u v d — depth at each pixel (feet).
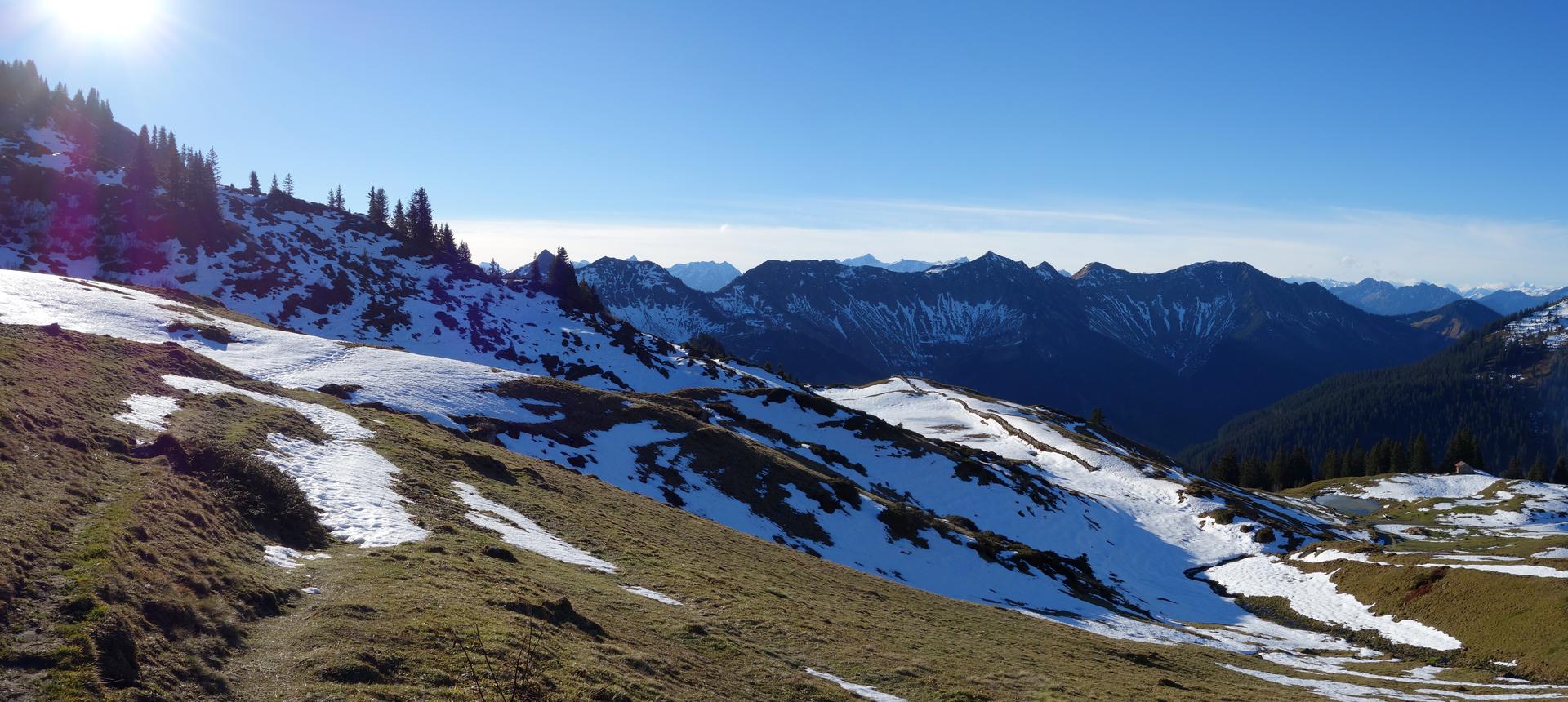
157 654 48.42
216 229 448.24
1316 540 286.25
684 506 194.80
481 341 435.53
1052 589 213.87
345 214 590.96
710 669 71.77
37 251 385.70
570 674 59.21
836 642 91.76
